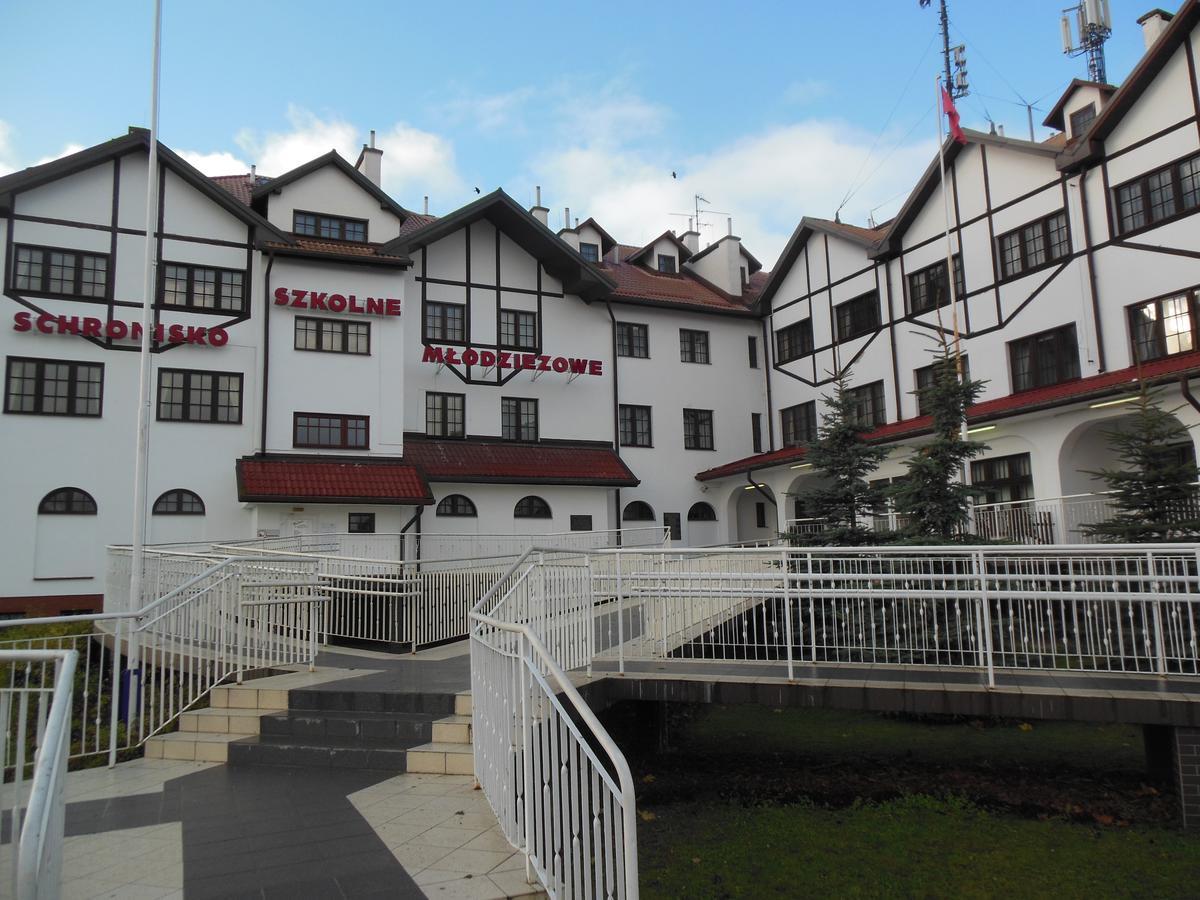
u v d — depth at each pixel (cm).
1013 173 2164
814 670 880
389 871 470
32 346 1936
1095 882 645
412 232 2453
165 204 2106
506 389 2619
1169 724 736
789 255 2944
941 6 2700
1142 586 844
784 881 654
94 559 1936
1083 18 2888
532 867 457
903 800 839
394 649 1212
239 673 898
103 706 948
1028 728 1092
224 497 2081
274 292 2184
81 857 500
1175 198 1798
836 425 1711
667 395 2925
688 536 2889
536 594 828
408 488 2173
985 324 2222
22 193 1962
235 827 550
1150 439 1420
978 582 873
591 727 379
